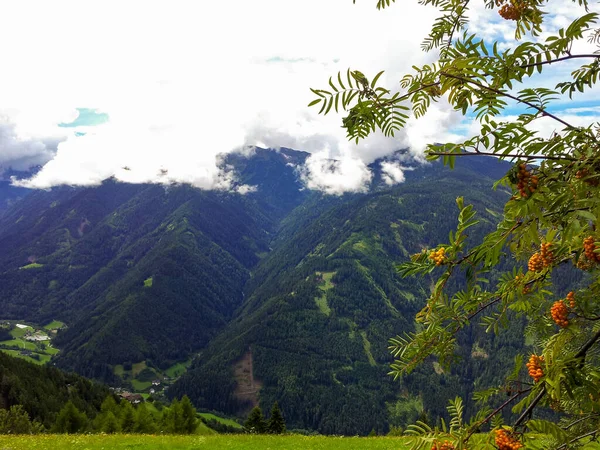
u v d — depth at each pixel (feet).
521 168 6.45
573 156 6.56
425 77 7.96
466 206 7.20
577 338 8.16
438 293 7.70
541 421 7.03
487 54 7.26
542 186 6.40
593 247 7.04
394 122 7.41
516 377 8.10
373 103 7.14
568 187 6.21
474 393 8.39
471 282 7.42
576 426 7.63
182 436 80.12
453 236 7.36
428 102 7.91
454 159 7.16
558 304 8.11
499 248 6.84
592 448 6.79
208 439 77.61
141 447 70.28
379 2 8.78
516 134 6.82
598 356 7.70
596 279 7.99
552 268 8.38
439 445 7.73
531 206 6.18
